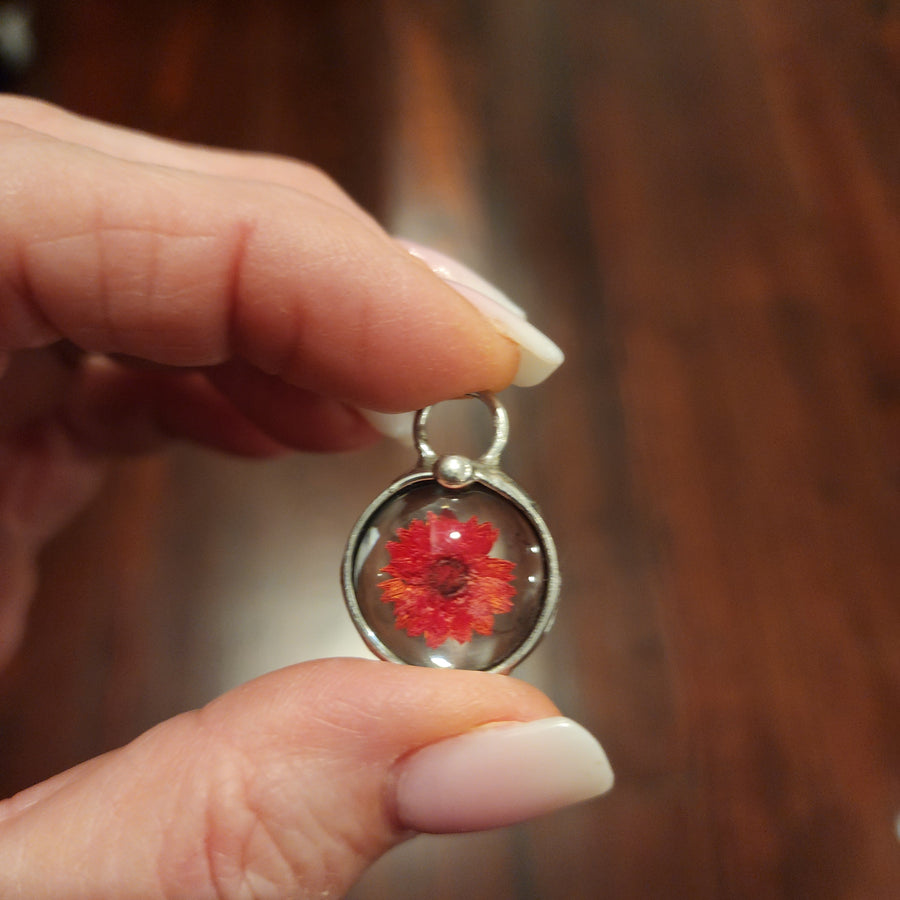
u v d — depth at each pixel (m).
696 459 0.18
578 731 0.11
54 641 0.17
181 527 0.18
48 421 0.17
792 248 0.21
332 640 0.17
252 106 0.23
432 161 0.22
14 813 0.11
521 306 0.20
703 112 0.23
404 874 0.15
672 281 0.20
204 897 0.11
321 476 0.18
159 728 0.11
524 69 0.24
